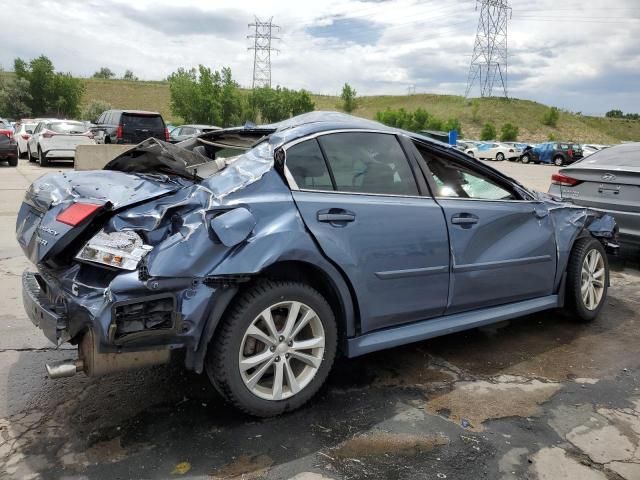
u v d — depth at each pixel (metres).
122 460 2.54
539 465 2.61
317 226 2.91
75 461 2.52
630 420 3.07
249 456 2.59
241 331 2.73
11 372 3.41
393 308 3.27
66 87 60.66
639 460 2.69
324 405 3.12
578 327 4.56
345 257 2.99
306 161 3.07
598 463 2.65
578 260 4.41
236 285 2.68
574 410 3.16
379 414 3.03
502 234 3.88
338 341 3.19
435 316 3.57
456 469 2.55
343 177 3.19
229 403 2.83
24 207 3.32
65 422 2.86
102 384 3.29
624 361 3.89
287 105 62.44
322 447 2.69
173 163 3.06
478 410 3.12
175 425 2.84
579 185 6.52
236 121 54.38
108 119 19.56
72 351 3.75
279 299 2.83
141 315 2.50
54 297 2.72
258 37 90.69
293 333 2.91
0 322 4.21
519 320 4.70
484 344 4.13
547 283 4.24
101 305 2.44
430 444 2.75
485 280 3.72
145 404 3.06
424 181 3.53
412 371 3.61
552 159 37.44
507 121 86.81
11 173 14.94
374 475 2.48
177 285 2.54
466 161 3.84
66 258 2.75
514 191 4.14
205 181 2.79
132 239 2.54
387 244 3.18
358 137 3.33
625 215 6.04
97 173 3.29
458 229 3.55
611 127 101.25
